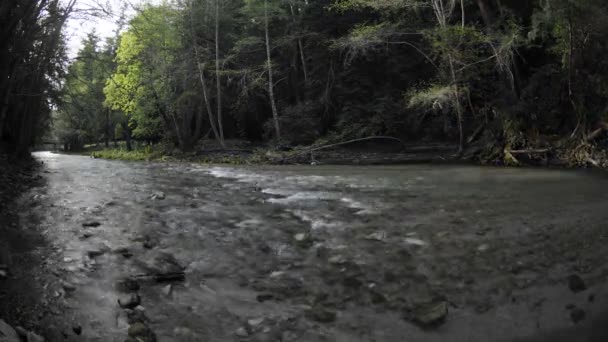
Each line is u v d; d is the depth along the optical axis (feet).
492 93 56.85
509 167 45.80
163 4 77.92
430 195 26.22
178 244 15.21
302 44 88.99
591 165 40.86
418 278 11.79
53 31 36.24
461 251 14.08
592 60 43.34
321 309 9.98
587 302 9.80
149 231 16.85
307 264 13.12
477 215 19.67
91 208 21.31
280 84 95.71
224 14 87.56
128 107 85.87
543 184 30.07
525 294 10.49
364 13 76.69
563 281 11.15
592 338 8.19
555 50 45.93
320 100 81.66
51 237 15.44
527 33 51.16
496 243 14.84
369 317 9.55
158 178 37.76
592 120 42.96
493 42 51.34
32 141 65.31
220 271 12.51
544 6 45.32
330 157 63.93
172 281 11.69
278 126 80.43
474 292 10.74
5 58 26.37
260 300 10.50
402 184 32.17
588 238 14.79
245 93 81.92
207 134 94.02
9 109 49.37
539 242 14.73
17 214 19.21
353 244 15.21
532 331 8.70
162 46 80.28
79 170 46.21
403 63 73.46
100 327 8.84
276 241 15.70
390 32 58.23
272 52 95.35
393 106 71.92
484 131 57.00
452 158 55.98
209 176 40.01
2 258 12.35
